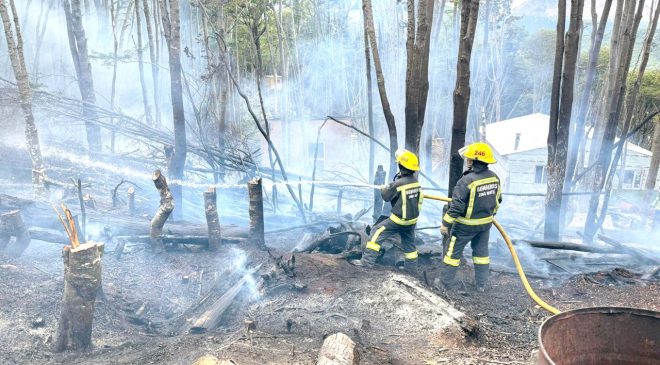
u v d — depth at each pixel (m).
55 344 4.54
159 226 6.98
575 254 7.73
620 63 9.11
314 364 3.94
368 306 5.45
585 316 2.65
